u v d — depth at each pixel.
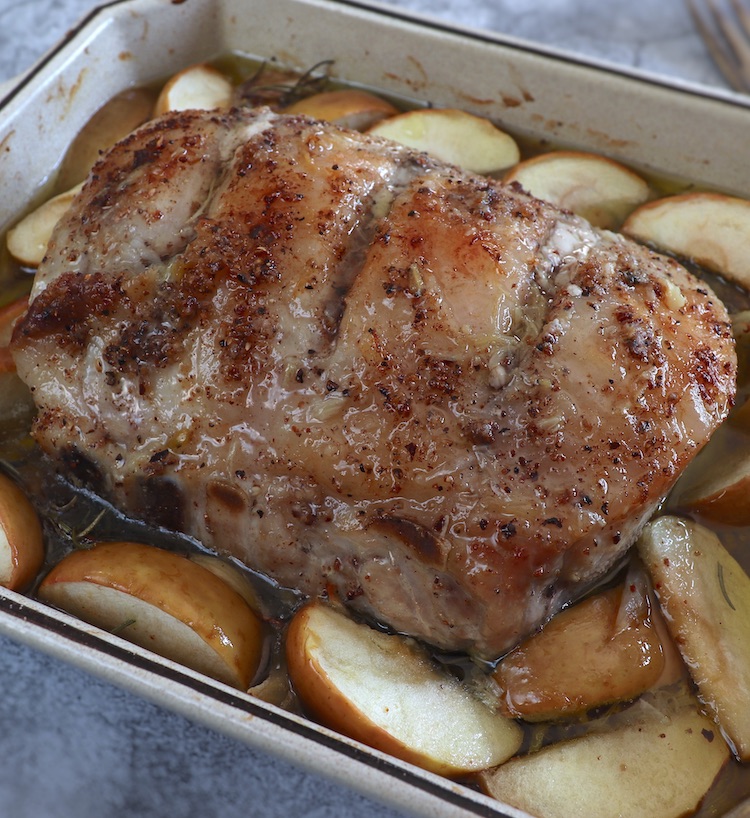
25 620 0.44
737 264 0.54
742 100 0.55
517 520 0.43
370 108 0.58
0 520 0.47
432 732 0.44
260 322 0.44
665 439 0.43
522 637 0.45
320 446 0.44
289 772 0.46
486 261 0.44
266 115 0.49
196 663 0.45
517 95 0.58
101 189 0.48
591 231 0.48
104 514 0.49
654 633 0.46
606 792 0.44
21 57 0.70
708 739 0.45
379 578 0.44
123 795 0.50
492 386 0.43
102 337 0.46
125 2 0.58
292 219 0.45
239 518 0.45
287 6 0.59
